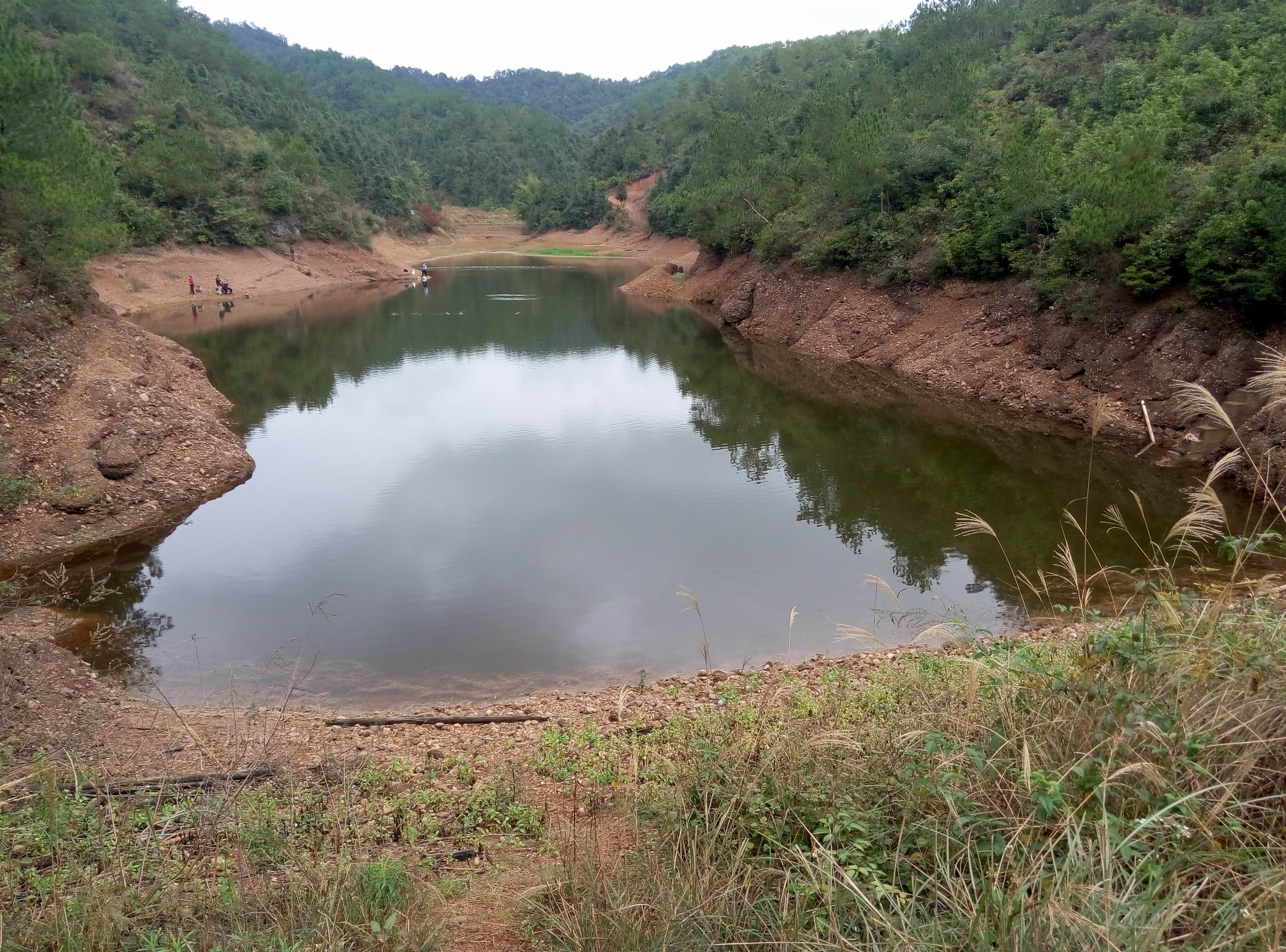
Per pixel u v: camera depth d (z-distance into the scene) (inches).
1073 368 1008.2
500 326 1884.8
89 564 618.5
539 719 394.3
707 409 1122.0
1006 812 182.4
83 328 931.3
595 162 5002.5
